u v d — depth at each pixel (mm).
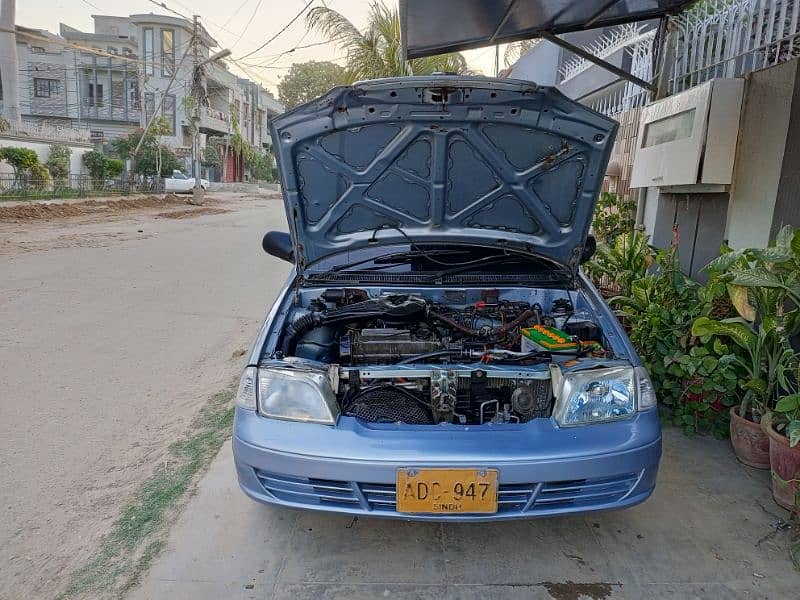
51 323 5805
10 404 3953
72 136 24859
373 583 2297
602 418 2289
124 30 41656
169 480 3047
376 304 2992
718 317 3859
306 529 2625
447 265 3324
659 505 2775
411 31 4547
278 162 2846
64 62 35969
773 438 2709
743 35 4195
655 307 3553
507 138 2799
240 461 2322
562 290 3268
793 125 3502
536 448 2166
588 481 2213
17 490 2967
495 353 2594
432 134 2791
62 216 16562
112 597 2244
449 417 2463
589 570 2359
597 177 2850
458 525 2652
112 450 3375
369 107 2688
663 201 5262
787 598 2207
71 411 3871
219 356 4984
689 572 2342
